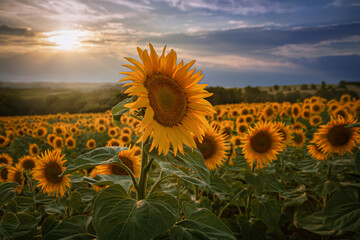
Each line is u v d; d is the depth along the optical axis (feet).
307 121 30.89
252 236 10.62
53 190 10.30
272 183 11.78
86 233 6.44
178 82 6.41
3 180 12.53
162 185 12.48
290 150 16.21
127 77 5.45
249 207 11.69
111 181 7.34
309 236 13.07
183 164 5.73
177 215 5.49
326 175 13.65
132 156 9.45
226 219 11.77
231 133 18.17
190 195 12.48
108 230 4.92
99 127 40.22
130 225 4.96
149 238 4.85
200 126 6.48
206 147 10.40
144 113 5.74
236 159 15.97
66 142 30.27
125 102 5.75
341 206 10.02
